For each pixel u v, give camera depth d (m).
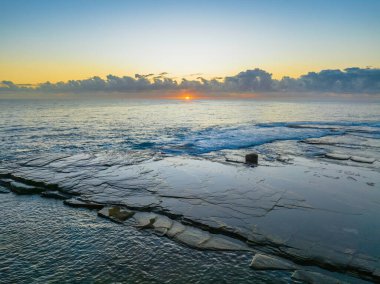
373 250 7.67
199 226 9.38
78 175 15.38
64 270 7.23
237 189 12.98
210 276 6.84
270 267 7.09
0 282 6.77
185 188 13.13
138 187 13.33
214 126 48.44
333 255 7.44
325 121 57.69
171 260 7.58
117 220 10.02
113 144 28.30
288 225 9.23
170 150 24.30
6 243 8.66
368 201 11.45
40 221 10.22
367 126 44.66
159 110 126.44
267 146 26.06
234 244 8.27
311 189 12.99
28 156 20.52
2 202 12.20
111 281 6.72
